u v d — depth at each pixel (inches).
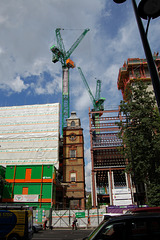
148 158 784.9
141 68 2167.8
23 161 2005.4
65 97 3393.2
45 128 2140.7
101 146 1692.9
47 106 2255.2
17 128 2167.8
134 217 191.6
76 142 1953.7
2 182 1503.4
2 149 2078.0
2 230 466.0
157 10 238.8
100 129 1743.4
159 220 185.0
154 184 782.5
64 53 3681.1
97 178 1900.8
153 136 826.2
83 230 1039.0
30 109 2257.6
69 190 1755.7
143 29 246.7
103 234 189.8
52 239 628.4
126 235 183.5
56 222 1216.2
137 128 864.9
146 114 863.1
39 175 1576.0
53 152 2012.8
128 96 938.7
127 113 937.5
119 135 928.9
